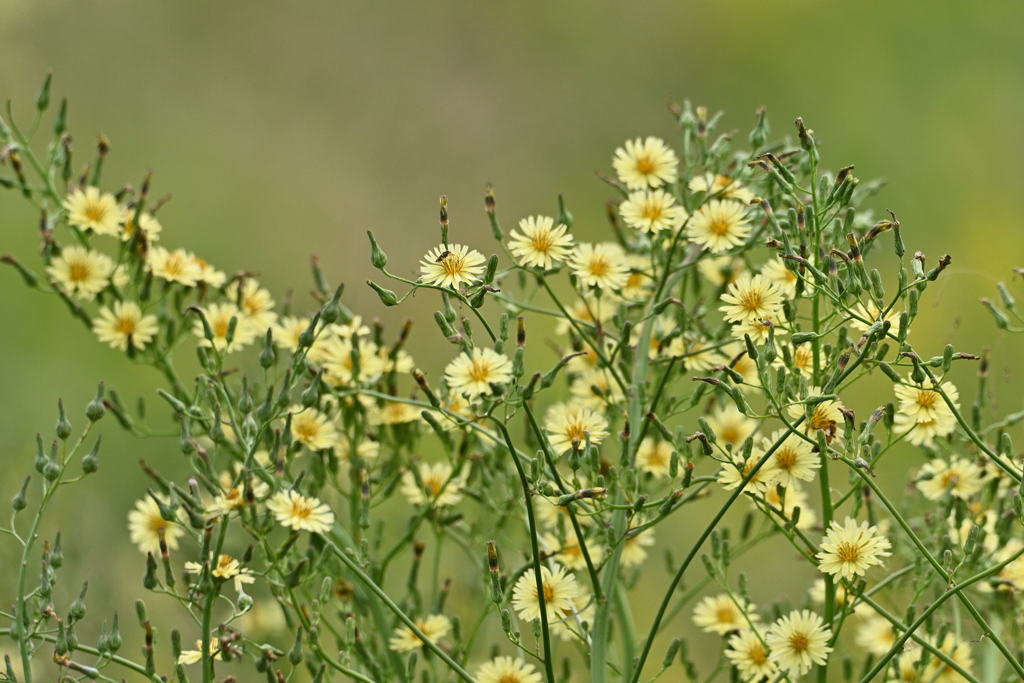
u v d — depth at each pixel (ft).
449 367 5.57
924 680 5.78
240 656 5.62
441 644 5.82
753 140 5.81
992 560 5.78
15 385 6.74
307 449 5.96
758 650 5.68
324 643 6.24
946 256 5.51
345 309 5.84
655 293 5.76
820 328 5.67
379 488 5.88
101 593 6.25
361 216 9.77
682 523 6.66
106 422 6.70
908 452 6.73
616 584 5.78
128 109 10.07
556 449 5.62
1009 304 5.71
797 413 5.59
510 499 5.83
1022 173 9.86
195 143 9.95
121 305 5.85
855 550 5.57
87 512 6.34
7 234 7.60
